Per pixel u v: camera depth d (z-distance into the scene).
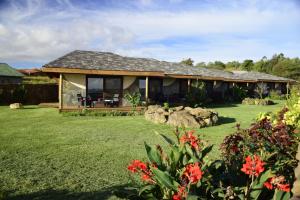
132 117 17.69
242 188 3.47
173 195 3.47
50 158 8.32
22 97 26.58
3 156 8.45
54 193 5.88
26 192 5.91
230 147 4.50
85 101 19.52
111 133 12.21
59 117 17.00
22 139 10.83
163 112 15.54
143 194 3.86
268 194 3.60
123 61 23.69
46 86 28.34
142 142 10.48
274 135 4.25
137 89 22.14
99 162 7.95
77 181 6.52
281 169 3.80
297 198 2.70
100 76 20.77
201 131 12.88
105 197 5.68
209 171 3.91
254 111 21.83
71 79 19.98
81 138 11.12
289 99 8.26
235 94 32.62
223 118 17.44
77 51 23.42
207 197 3.61
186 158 4.00
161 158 4.09
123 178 6.71
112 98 21.06
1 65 43.09
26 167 7.48
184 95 26.08
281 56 73.56
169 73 23.70
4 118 16.47
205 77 26.91
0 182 6.40
